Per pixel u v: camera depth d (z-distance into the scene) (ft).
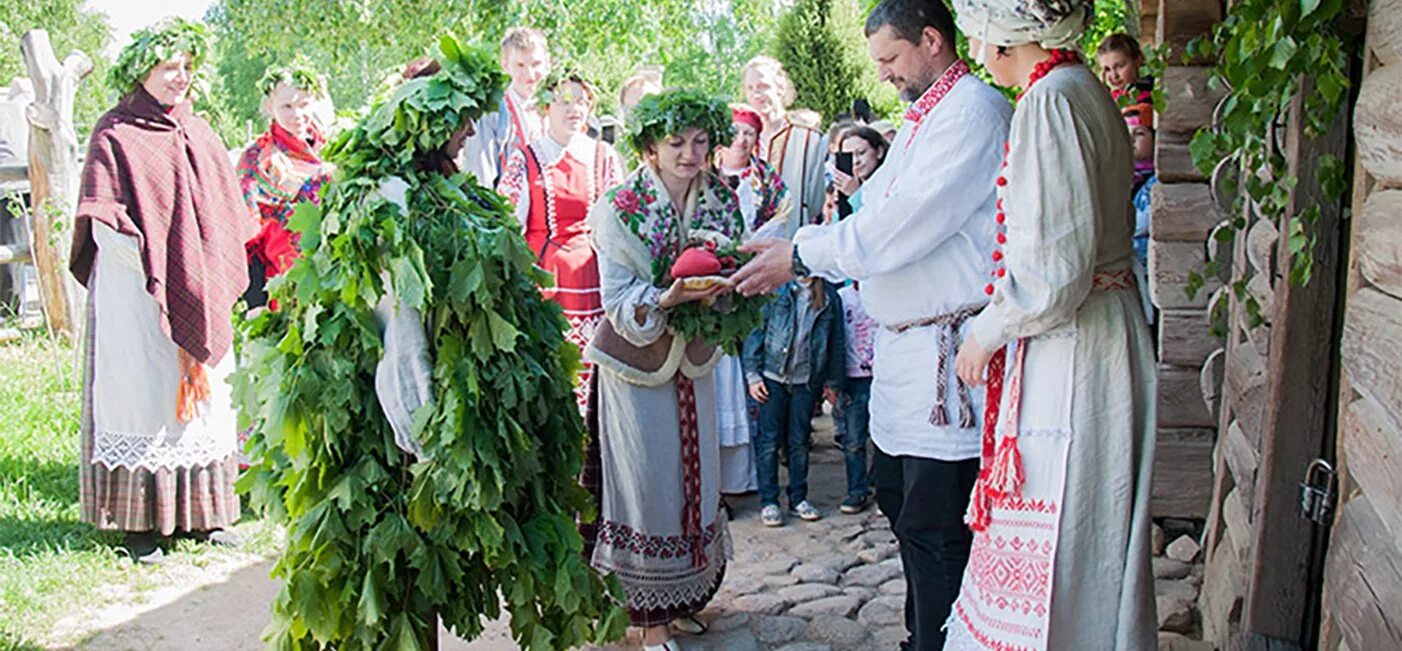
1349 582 7.27
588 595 9.31
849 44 58.80
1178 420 14.42
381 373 8.63
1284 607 9.45
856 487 16.58
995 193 8.61
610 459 11.33
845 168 16.56
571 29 47.73
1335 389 9.07
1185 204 14.08
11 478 17.06
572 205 15.47
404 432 8.64
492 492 8.68
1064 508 7.91
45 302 28.73
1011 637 8.07
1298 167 8.73
